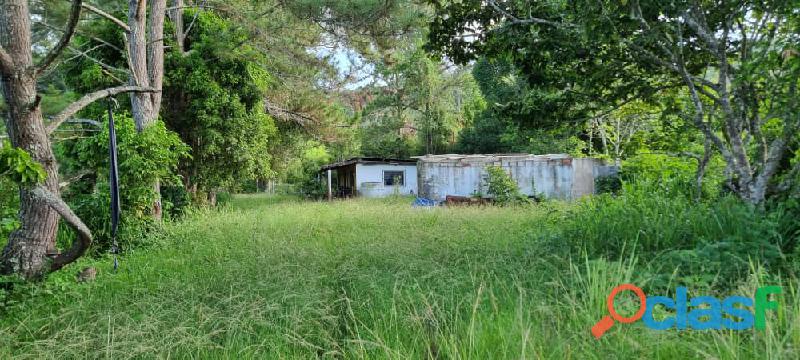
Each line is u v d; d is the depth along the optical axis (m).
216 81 14.02
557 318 3.12
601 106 6.91
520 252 5.29
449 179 19.47
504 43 6.56
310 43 17.23
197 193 15.30
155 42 11.14
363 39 16.45
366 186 23.80
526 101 7.25
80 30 12.51
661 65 5.80
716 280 3.42
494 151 29.41
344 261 5.45
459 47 7.21
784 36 4.93
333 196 25.25
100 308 4.19
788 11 4.70
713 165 6.86
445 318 3.43
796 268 3.63
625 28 5.44
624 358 2.57
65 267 6.16
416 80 32.81
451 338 2.93
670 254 4.20
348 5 14.88
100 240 8.59
